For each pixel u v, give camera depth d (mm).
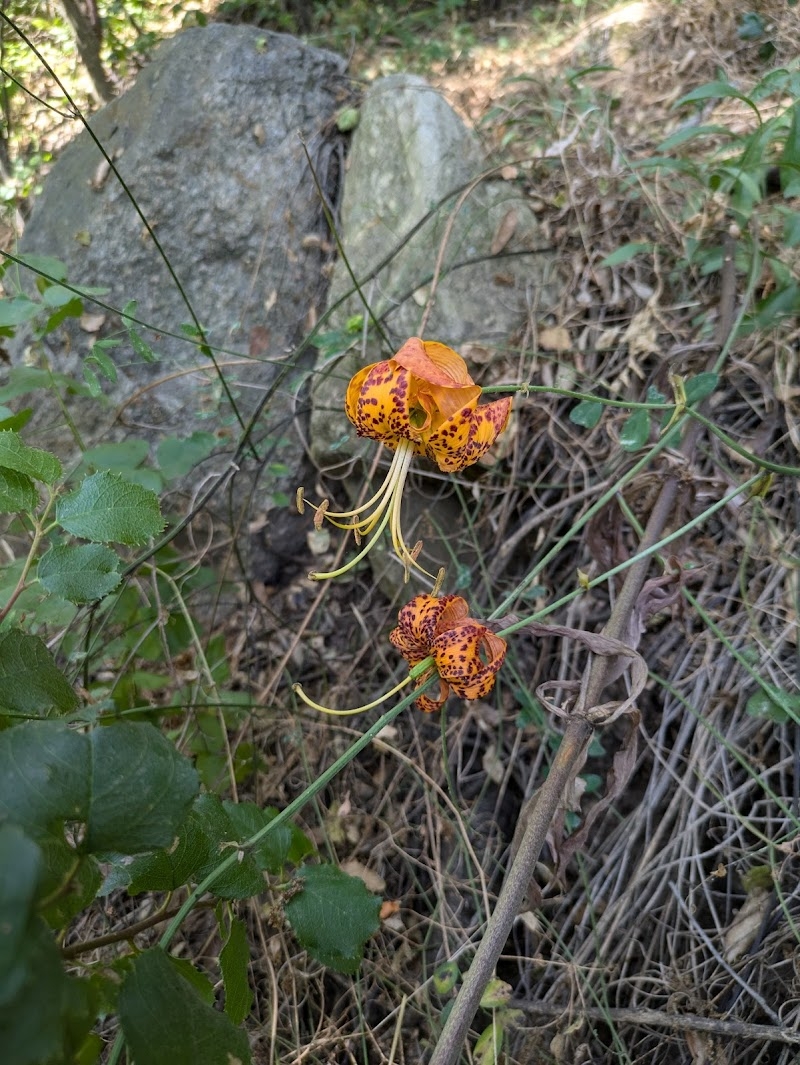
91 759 206
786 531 541
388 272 693
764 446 558
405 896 527
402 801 570
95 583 316
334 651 665
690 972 450
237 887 282
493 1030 422
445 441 314
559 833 384
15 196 1039
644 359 624
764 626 523
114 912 490
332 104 806
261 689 646
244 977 277
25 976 140
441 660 334
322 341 598
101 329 730
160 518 323
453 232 686
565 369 636
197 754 540
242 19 1310
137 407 719
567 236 690
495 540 624
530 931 497
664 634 554
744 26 798
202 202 758
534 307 667
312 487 717
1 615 310
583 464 607
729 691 509
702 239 612
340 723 599
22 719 303
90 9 1081
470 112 869
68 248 754
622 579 481
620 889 493
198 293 745
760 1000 419
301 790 577
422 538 648
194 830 266
